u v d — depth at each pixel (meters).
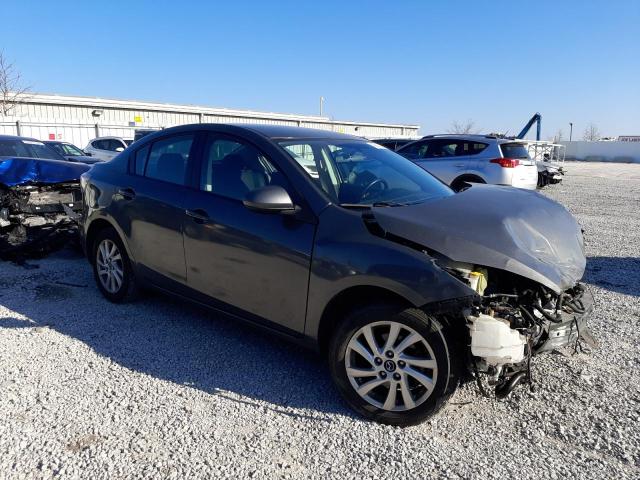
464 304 2.73
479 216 3.17
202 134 4.19
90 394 3.31
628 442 2.89
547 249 3.22
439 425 3.04
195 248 3.91
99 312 4.71
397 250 2.95
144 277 4.49
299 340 3.41
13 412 3.09
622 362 3.85
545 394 3.39
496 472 2.64
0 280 5.60
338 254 3.10
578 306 3.26
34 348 3.94
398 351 2.96
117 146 19.38
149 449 2.78
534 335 2.95
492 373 2.87
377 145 4.59
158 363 3.76
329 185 3.51
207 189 3.96
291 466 2.68
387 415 3.02
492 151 11.12
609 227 9.96
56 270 6.04
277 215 3.45
